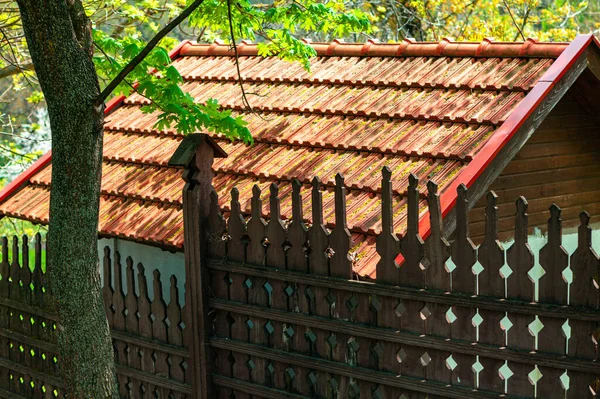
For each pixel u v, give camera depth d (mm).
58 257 5484
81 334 5535
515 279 4621
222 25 7613
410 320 5086
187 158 6000
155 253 7555
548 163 6816
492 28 16875
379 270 5203
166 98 6406
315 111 7219
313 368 5621
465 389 4875
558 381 4543
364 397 5387
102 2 12156
